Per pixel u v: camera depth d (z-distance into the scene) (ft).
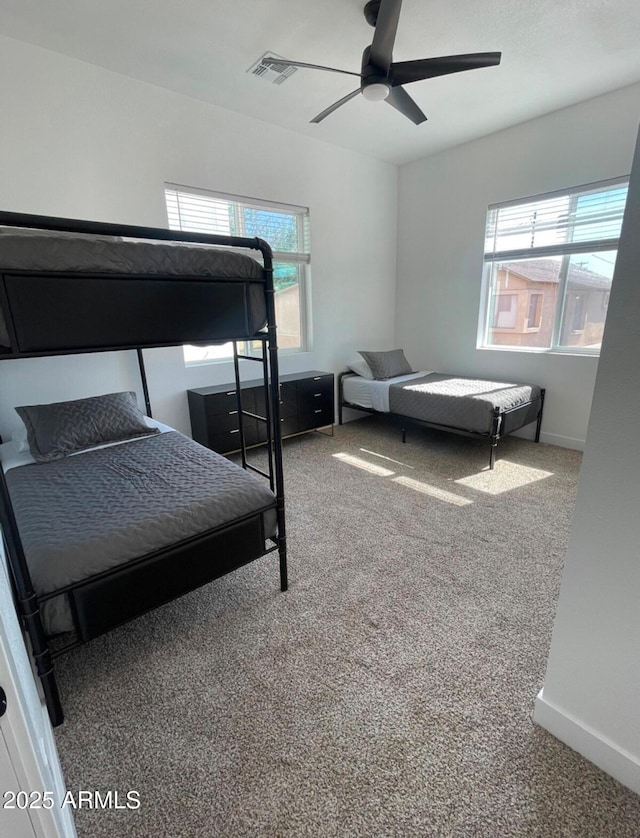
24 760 2.06
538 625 5.65
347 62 8.68
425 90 9.82
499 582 6.57
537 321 12.86
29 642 4.43
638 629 3.36
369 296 15.83
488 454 12.29
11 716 1.96
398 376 14.97
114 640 5.52
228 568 5.67
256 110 10.97
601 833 3.35
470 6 7.06
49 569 4.24
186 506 5.32
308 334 14.60
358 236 14.93
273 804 3.63
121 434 8.52
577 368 12.03
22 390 9.17
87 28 7.59
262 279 5.31
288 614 5.96
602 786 3.68
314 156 13.05
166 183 10.25
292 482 10.52
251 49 8.25
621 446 3.22
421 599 6.21
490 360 14.06
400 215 15.87
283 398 12.68
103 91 9.03
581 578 3.66
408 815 3.52
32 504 5.53
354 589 6.47
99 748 4.12
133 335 4.31
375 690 4.72
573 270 11.83
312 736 4.21
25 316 3.67
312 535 8.04
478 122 11.68
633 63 8.82
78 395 9.91
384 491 9.95
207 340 4.91
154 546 4.90
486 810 3.54
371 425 15.84
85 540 4.57
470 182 13.44
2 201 8.25
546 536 7.88
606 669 3.62
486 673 4.91
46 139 8.52
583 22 7.47
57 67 8.42
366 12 7.07
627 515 3.27
